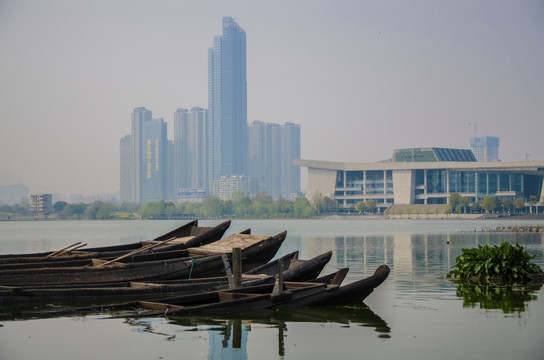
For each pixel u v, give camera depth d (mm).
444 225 142500
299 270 23156
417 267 34438
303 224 172250
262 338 16000
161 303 19094
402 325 17547
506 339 15820
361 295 21031
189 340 15812
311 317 18609
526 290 24031
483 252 27359
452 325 17516
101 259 27172
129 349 14992
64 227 154000
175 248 29344
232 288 21578
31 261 26734
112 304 20203
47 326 17391
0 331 16828
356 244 59438
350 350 14805
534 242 58469
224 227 30984
